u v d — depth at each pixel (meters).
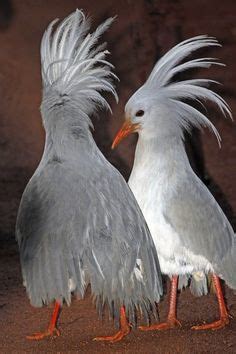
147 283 11.55
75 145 11.70
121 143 22.98
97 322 12.89
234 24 29.14
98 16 28.17
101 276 11.15
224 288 14.23
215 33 28.62
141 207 12.63
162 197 12.47
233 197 20.58
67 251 11.07
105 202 11.38
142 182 12.72
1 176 21.69
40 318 13.20
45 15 27.69
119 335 12.05
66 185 11.35
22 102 24.89
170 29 28.59
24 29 27.17
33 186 11.64
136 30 28.08
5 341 12.30
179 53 13.06
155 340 12.02
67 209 11.20
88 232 11.16
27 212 11.49
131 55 26.98
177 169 12.66
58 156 11.70
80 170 11.51
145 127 12.78
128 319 12.23
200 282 13.13
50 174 11.53
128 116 12.92
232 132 23.75
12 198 20.44
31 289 11.22
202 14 29.59
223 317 12.63
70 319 13.09
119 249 11.26
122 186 11.73
